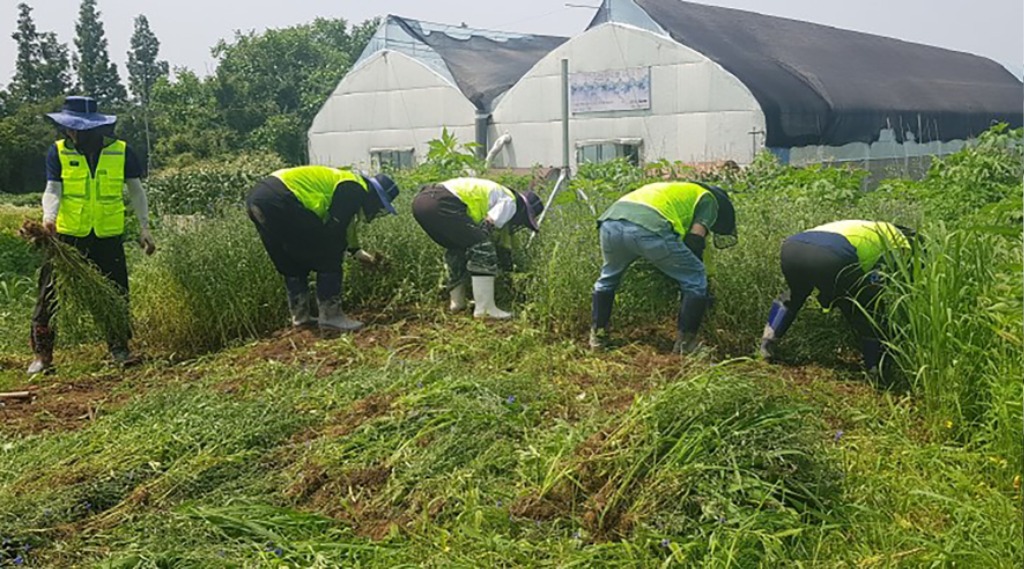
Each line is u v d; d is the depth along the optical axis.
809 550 3.73
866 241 5.53
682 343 6.43
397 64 23.88
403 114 24.03
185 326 7.45
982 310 4.86
